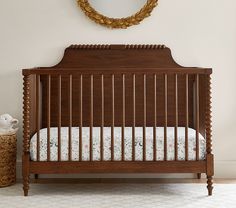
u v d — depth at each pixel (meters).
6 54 3.71
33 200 2.98
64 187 3.38
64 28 3.72
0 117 3.40
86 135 3.15
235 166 3.69
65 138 3.11
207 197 3.04
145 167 3.08
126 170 3.08
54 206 2.82
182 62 3.71
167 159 3.10
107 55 3.69
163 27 3.71
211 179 3.09
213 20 3.70
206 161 3.07
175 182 3.53
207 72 3.04
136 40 3.71
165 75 3.05
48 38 3.71
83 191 3.24
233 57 3.70
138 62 3.69
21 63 3.71
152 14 3.71
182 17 3.71
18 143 3.71
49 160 3.10
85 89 3.69
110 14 3.70
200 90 3.52
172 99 3.70
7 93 3.71
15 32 3.71
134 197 3.05
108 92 3.70
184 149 3.09
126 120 3.71
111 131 3.08
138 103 3.70
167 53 3.68
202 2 3.70
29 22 3.71
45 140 3.11
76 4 3.72
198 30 3.71
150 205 2.84
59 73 3.05
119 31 3.71
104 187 3.37
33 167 3.09
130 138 3.11
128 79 3.71
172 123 3.70
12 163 3.43
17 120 3.46
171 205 2.84
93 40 3.72
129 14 3.70
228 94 3.70
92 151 3.10
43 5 3.71
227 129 3.70
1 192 3.21
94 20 3.69
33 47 3.71
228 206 2.81
